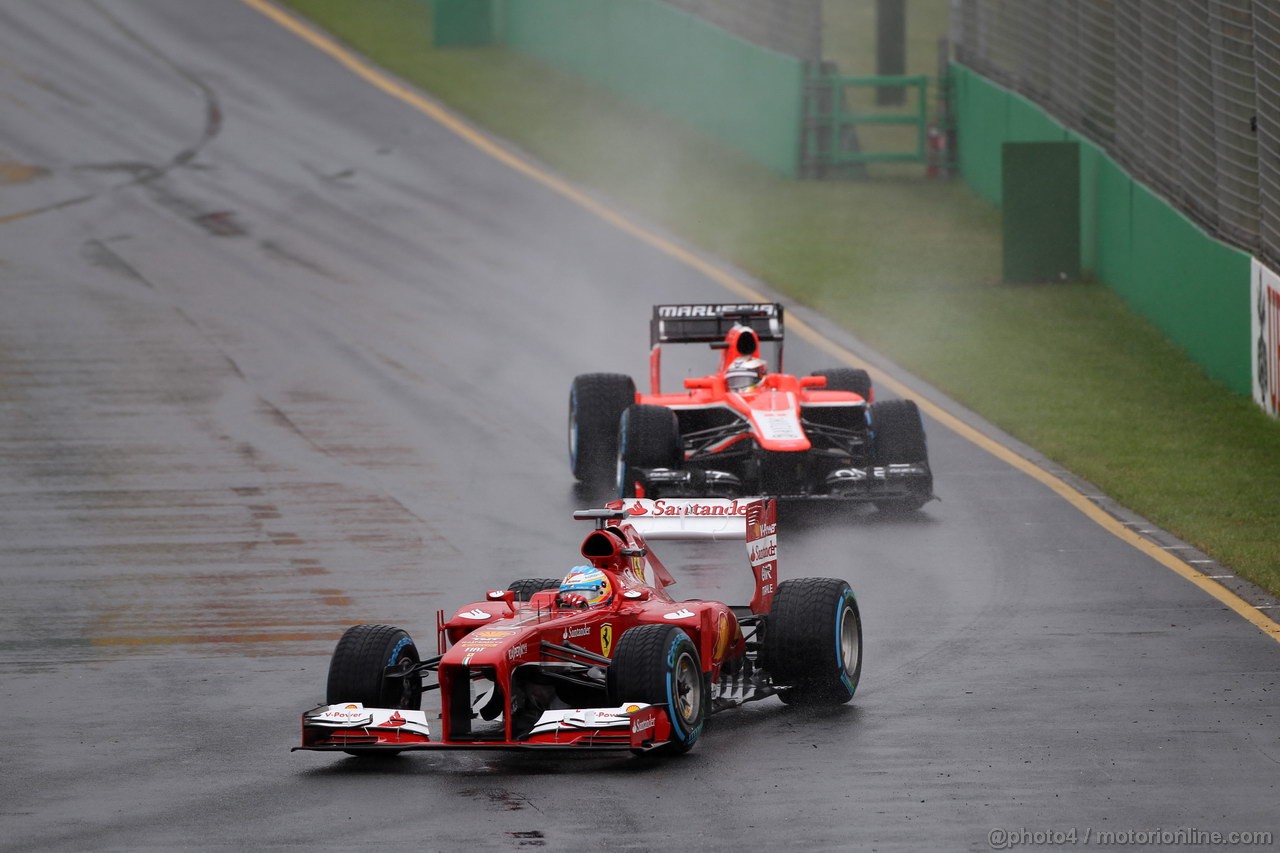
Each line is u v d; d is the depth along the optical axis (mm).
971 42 138125
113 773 38062
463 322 96438
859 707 42094
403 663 38500
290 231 116438
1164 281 93062
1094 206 107625
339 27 180375
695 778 36469
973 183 134750
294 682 45812
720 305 69188
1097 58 110562
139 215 119562
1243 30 83250
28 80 155000
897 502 62281
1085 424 76438
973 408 79875
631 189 130625
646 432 62031
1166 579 54438
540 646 36688
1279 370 75188
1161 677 44250
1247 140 83938
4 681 46219
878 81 138625
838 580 42156
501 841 32656
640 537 41969
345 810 34875
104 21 176125
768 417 61625
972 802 34781
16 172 129875
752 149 143000
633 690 36438
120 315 97062
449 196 126375
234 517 64000
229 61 164625
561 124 150000
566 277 106500
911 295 103125
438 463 71438
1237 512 62156
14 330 93938
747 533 42125
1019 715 41156
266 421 77938
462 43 176375
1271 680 43812
